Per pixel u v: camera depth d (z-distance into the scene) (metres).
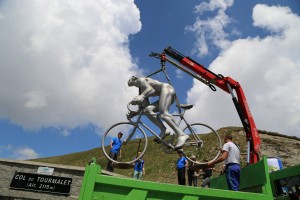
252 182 4.29
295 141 29.39
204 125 6.22
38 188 8.05
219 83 9.00
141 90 5.84
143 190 3.32
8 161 8.11
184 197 3.40
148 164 36.38
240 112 8.64
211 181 6.11
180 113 6.01
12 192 7.89
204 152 28.81
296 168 4.53
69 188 8.16
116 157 10.58
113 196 3.27
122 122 5.87
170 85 5.71
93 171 3.31
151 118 5.65
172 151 5.69
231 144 5.29
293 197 4.45
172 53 8.96
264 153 24.73
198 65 8.96
